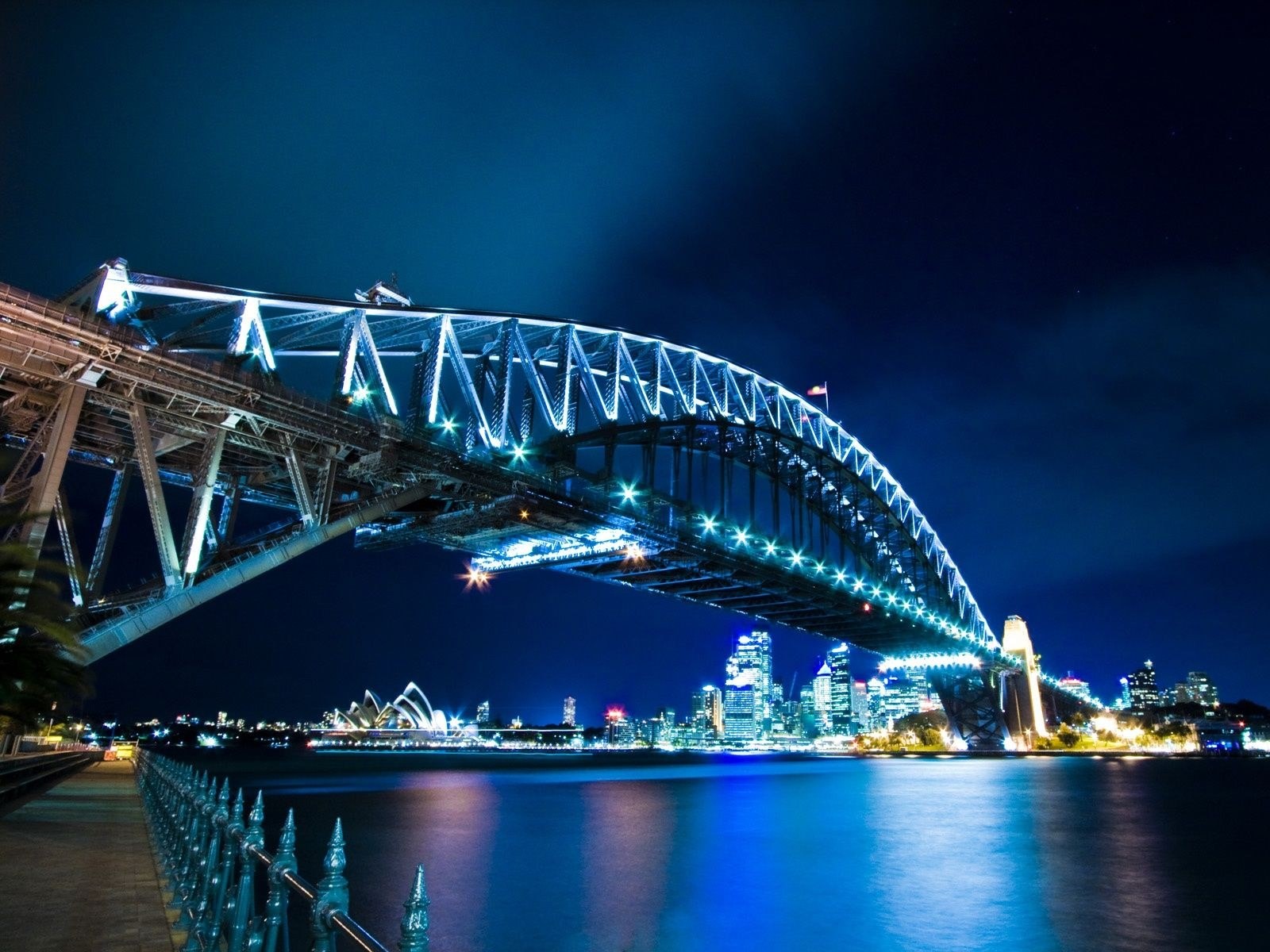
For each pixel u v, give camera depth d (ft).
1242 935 77.15
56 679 78.13
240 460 153.99
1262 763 654.53
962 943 72.59
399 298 171.83
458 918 75.66
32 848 59.21
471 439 177.27
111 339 110.22
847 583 339.77
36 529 98.78
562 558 238.68
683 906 83.46
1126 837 147.54
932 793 254.27
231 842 28.19
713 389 309.63
